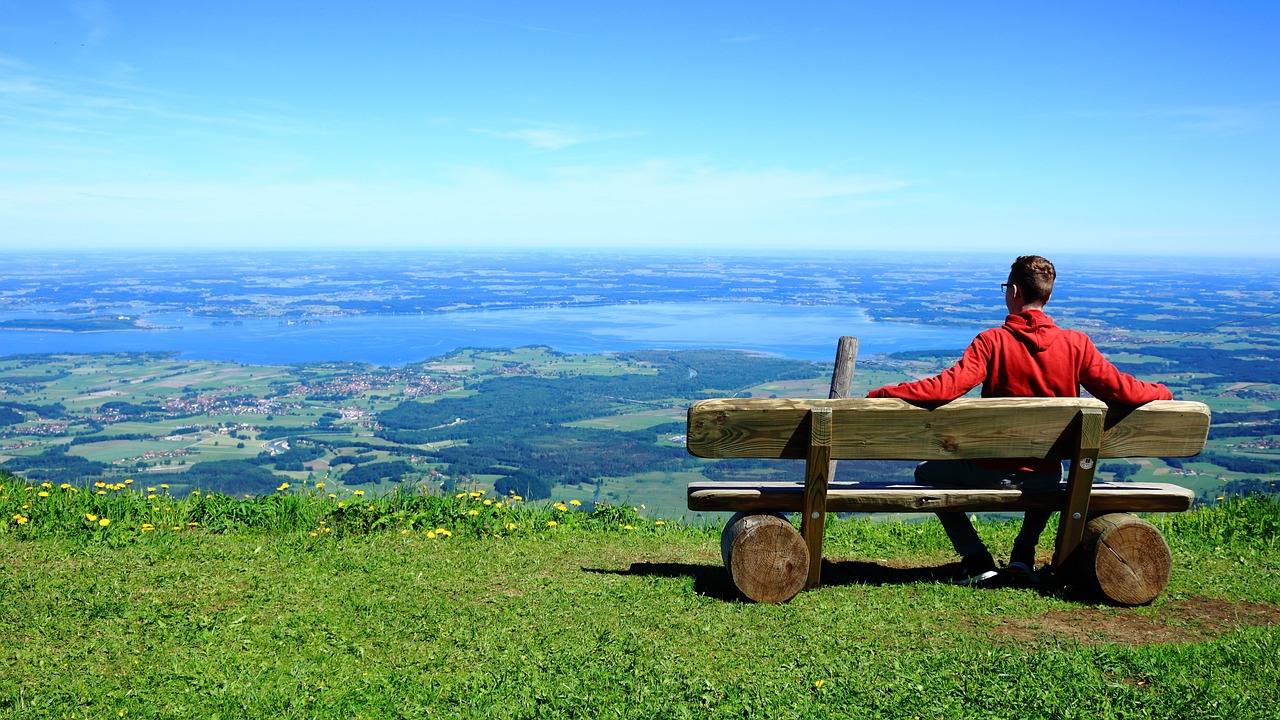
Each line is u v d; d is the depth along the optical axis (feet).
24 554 17.37
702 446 14.44
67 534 19.11
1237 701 9.92
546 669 11.90
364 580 16.42
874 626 13.43
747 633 13.24
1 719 10.19
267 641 13.07
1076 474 14.21
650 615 14.21
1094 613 14.01
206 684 11.39
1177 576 16.12
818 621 13.65
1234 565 17.08
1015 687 10.65
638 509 24.88
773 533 14.57
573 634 13.37
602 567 17.85
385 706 10.75
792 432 14.44
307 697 11.06
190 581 15.92
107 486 23.76
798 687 11.06
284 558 17.81
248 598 15.10
